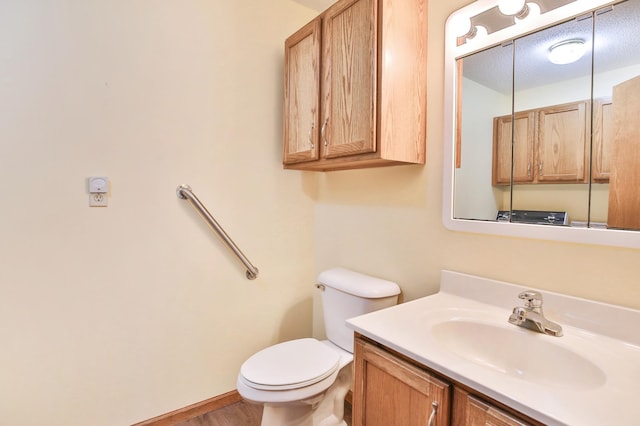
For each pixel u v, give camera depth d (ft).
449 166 4.05
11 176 3.86
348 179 5.72
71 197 4.21
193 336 5.23
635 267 2.77
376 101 3.87
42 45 3.98
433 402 2.47
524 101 3.37
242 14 5.52
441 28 4.16
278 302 6.15
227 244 5.36
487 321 3.21
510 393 2.02
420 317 3.30
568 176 3.08
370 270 5.27
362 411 3.12
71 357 4.29
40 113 3.99
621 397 2.00
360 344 3.14
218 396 5.50
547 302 3.20
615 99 2.79
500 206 3.58
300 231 6.40
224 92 5.38
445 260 4.17
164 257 4.92
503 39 3.53
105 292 4.49
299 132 5.26
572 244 3.11
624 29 2.73
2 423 3.92
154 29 4.73
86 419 4.40
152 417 4.91
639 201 2.68
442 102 4.14
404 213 4.69
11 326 3.92
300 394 3.82
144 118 4.69
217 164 5.35
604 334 2.85
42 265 4.07
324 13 4.67
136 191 4.66
